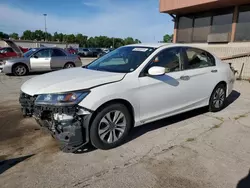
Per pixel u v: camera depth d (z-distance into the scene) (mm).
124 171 2668
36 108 2996
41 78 3496
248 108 5293
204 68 4438
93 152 3092
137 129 3930
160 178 2551
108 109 3041
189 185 2441
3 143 3328
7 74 10852
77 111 2816
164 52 3805
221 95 4945
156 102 3576
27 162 2822
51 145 3279
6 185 2373
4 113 4676
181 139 3555
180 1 13109
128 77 3270
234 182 2502
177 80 3836
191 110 4516
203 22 13727
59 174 2584
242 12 11648
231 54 11930
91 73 3467
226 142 3469
